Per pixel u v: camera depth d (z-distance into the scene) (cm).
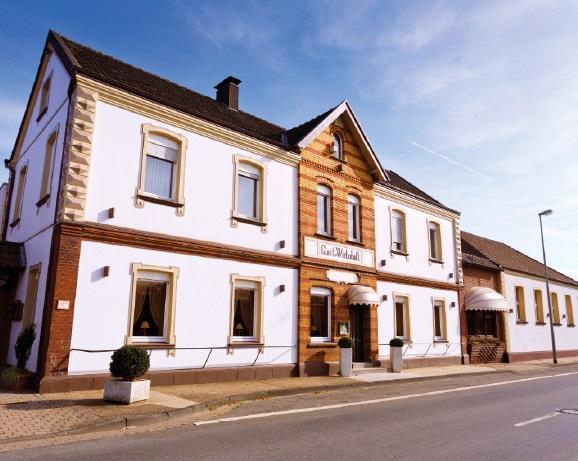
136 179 1257
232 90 1938
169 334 1252
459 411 1009
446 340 2231
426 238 2252
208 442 707
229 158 1484
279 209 1611
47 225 1213
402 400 1162
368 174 1980
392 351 1777
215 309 1366
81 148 1160
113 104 1245
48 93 1488
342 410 1003
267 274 1527
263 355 1473
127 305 1188
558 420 920
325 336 1700
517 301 2900
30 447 668
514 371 2122
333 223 1781
